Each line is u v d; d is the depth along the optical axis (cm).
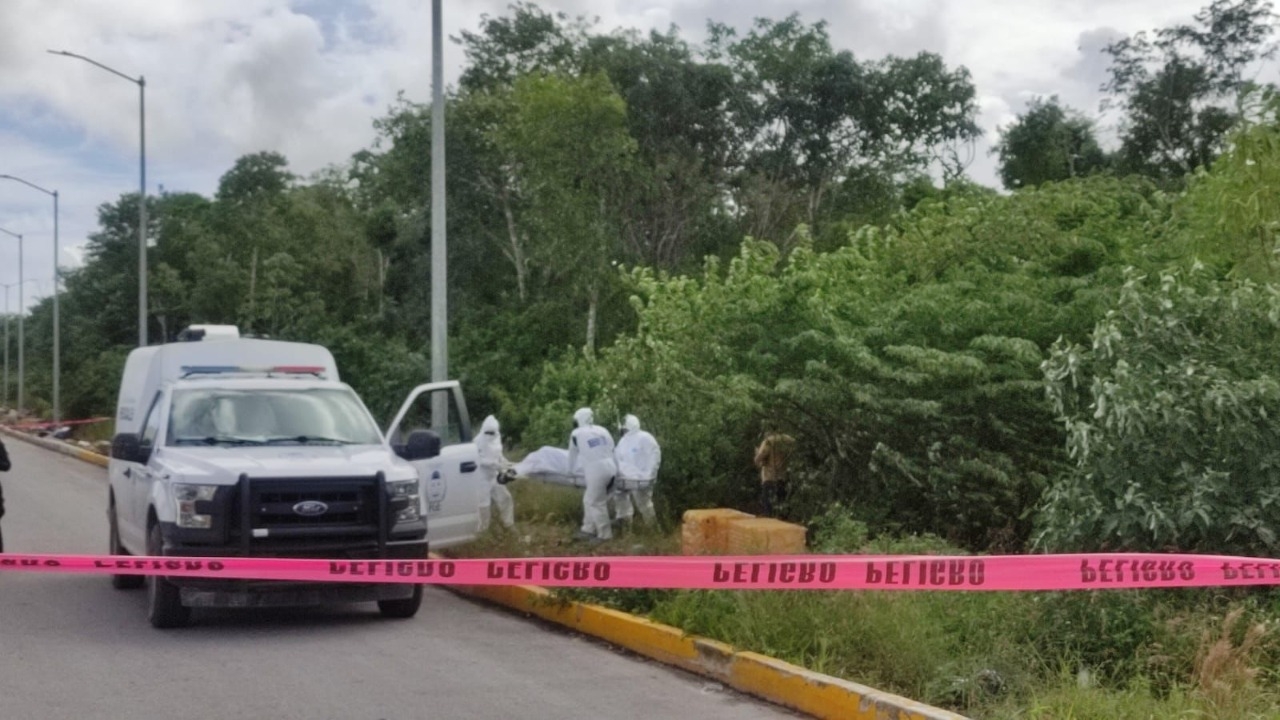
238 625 1012
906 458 1252
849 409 1280
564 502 1559
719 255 4088
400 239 4253
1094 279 1416
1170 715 630
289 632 984
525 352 3328
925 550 1045
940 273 1487
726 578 789
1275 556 822
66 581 1232
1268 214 1117
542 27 4212
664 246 4038
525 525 1452
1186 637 727
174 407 1094
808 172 4297
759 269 1490
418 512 1012
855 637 797
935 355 1192
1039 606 807
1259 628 692
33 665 852
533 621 1048
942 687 726
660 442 1455
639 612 970
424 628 1009
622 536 1352
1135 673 722
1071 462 1220
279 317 3744
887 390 1252
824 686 727
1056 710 652
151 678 815
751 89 4241
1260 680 695
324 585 974
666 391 1447
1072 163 4053
